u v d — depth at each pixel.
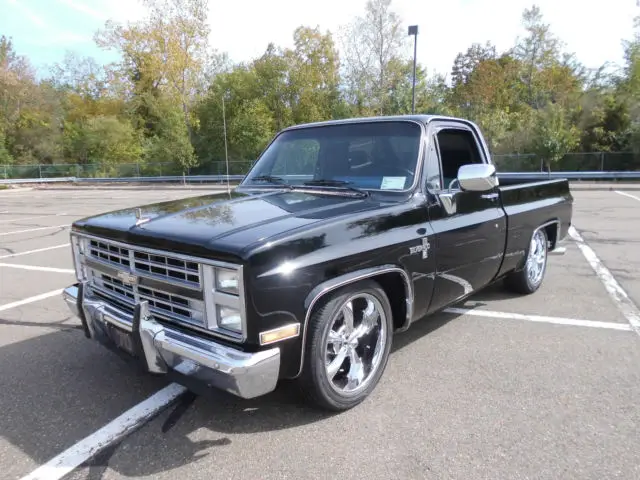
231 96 36.44
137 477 2.49
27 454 2.71
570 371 3.55
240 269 2.43
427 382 3.42
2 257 8.41
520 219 4.55
